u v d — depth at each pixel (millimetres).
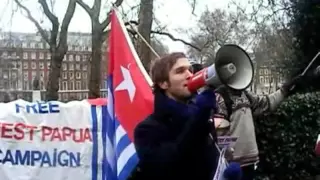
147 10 15094
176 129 2434
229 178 2520
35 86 29906
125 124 3625
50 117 5582
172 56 2541
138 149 2459
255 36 21531
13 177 5445
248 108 4676
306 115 7582
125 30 3938
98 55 21031
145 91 3670
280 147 7434
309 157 7602
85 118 5613
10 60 39219
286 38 12242
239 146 4633
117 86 3783
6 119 5480
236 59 2299
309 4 10641
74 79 43031
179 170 2406
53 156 5551
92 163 5582
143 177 2463
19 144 5484
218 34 23688
